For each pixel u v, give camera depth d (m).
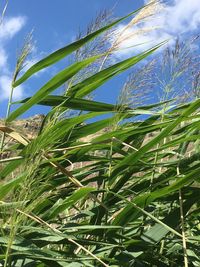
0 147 1.04
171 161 1.10
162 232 1.00
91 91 1.13
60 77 1.07
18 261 0.87
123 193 1.09
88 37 1.08
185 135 1.04
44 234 0.91
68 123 1.04
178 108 1.20
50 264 0.84
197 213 1.08
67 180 1.07
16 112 1.08
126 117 1.20
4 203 0.77
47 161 0.96
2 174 1.00
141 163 1.07
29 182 0.72
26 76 1.10
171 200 1.06
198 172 0.95
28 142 1.01
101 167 1.12
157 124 1.05
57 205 0.99
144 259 1.01
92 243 0.92
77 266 0.85
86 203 1.20
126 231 1.10
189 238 1.04
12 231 0.70
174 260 1.07
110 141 1.06
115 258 0.99
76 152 1.09
